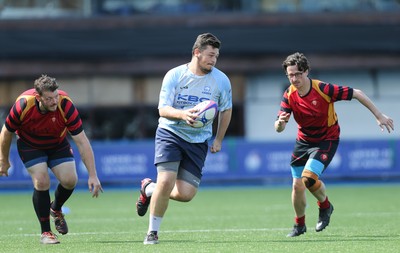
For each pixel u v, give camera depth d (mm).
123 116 92188
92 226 39812
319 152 31250
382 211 46844
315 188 31234
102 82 91875
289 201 56906
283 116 31328
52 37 91312
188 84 28781
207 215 46344
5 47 90562
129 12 95500
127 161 74438
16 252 27375
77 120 29344
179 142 28562
